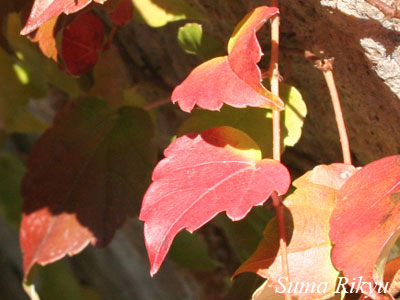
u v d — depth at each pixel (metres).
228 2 0.56
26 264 0.59
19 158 0.96
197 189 0.47
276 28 0.50
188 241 0.73
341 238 0.46
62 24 0.55
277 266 0.49
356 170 0.50
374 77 0.52
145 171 0.59
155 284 0.92
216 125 0.53
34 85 0.69
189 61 0.63
